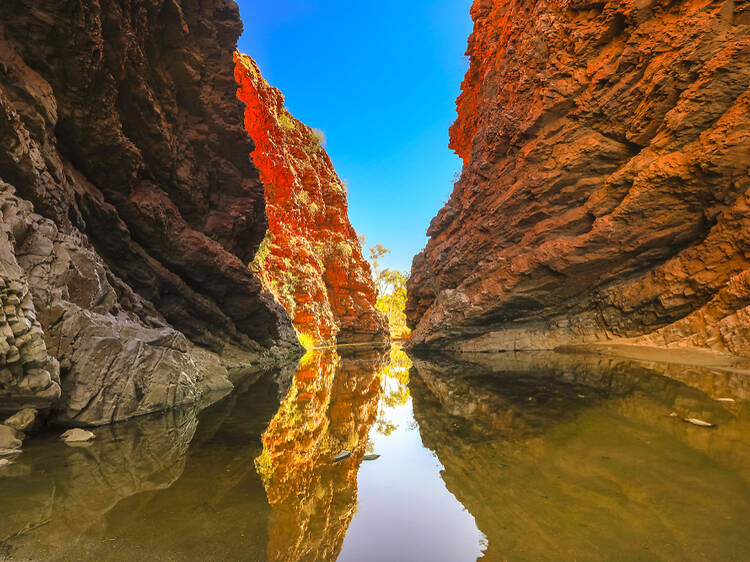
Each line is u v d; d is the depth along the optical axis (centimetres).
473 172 2383
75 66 938
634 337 1560
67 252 730
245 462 457
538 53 1886
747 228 1230
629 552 250
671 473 369
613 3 1599
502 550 265
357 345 4428
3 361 496
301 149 5106
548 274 1764
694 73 1360
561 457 434
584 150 1684
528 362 1396
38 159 790
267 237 3494
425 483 395
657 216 1456
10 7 835
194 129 1512
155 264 1272
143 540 278
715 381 822
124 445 520
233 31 1616
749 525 275
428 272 2858
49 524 300
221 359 1548
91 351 657
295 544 275
